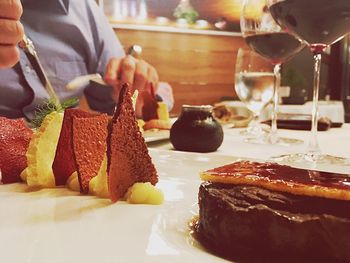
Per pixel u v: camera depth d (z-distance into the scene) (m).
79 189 0.22
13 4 0.40
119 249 0.14
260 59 0.47
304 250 0.14
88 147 0.22
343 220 0.13
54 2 0.72
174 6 1.45
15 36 0.41
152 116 0.46
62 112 0.25
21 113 0.63
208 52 1.56
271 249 0.14
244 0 0.44
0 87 0.61
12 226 0.16
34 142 0.23
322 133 0.49
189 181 0.24
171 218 0.17
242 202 0.15
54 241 0.15
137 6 1.39
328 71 1.79
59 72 0.70
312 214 0.14
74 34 0.74
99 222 0.17
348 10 0.30
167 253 0.14
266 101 0.47
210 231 0.15
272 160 0.30
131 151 0.21
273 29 0.42
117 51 0.84
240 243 0.14
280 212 0.14
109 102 0.70
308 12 0.30
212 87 1.59
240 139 0.43
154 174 0.22
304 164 0.28
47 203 0.19
